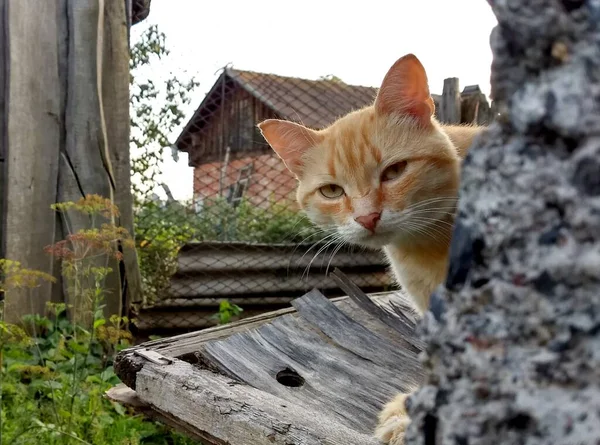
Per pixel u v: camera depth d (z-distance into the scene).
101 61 3.85
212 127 5.46
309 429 1.55
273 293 4.54
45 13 3.65
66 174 3.72
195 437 1.99
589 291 0.54
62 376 2.99
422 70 2.10
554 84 0.56
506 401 0.57
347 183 2.25
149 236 4.44
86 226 3.75
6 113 3.51
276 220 4.72
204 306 4.38
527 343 0.57
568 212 0.55
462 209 0.63
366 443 1.47
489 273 0.60
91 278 3.72
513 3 0.57
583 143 0.54
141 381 2.13
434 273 2.03
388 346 2.41
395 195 2.09
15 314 3.49
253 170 5.41
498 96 0.61
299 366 2.23
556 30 0.55
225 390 1.88
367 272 4.75
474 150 0.63
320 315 2.64
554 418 0.54
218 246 4.37
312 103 5.92
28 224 3.60
